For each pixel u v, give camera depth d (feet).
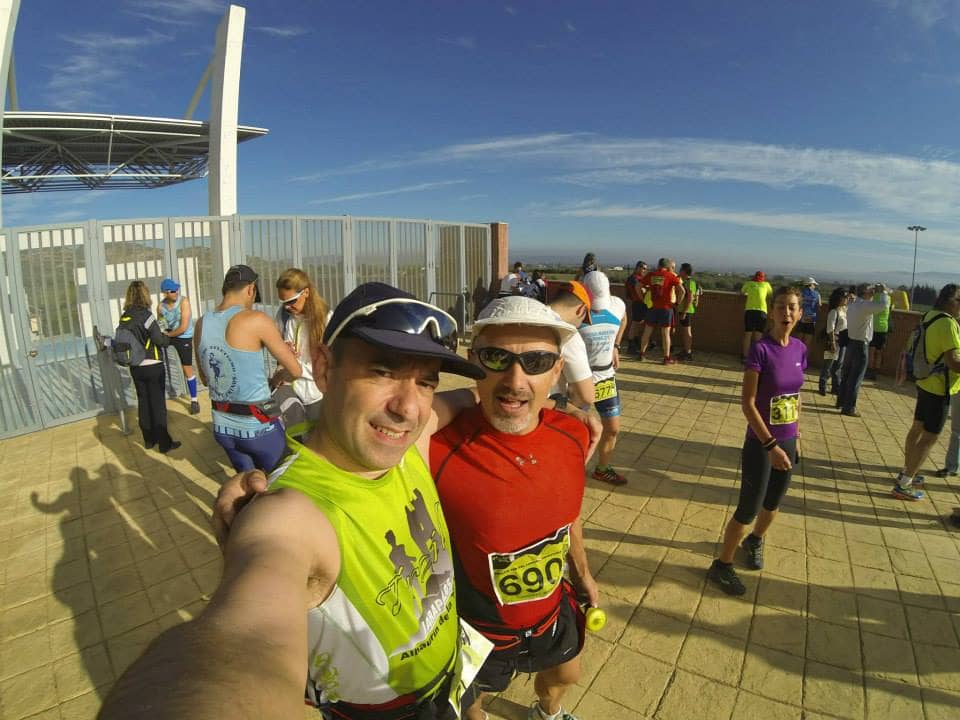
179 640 2.23
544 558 5.68
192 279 25.85
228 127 51.52
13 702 8.56
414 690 4.04
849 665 9.16
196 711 1.74
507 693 8.54
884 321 30.22
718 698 8.46
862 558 12.43
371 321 3.38
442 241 38.06
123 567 12.11
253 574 2.66
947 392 14.55
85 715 8.32
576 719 7.57
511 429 5.36
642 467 17.47
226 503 3.35
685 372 31.50
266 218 28.02
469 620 5.93
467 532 5.50
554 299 10.96
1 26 30.40
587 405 11.39
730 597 10.94
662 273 33.04
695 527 13.70
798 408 10.57
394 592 3.77
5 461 18.24
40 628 10.21
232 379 10.96
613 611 10.48
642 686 8.67
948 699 8.48
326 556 3.31
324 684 3.68
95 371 22.89
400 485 4.15
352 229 31.91
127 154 75.25
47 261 21.48
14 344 20.80
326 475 3.64
